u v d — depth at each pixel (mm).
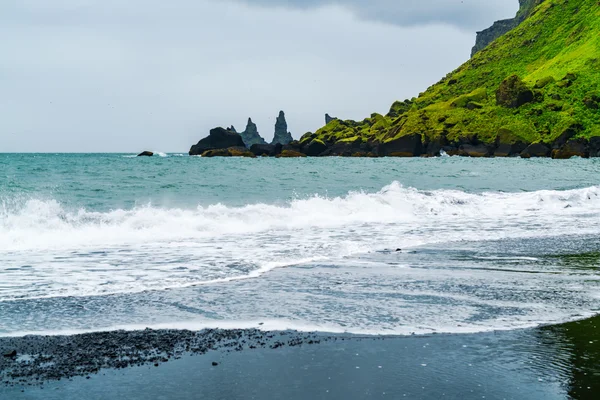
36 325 7340
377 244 14820
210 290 9367
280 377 5555
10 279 10102
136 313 7934
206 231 16781
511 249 14180
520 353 6270
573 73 143000
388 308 8258
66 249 13516
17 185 32344
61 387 5289
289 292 9242
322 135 154000
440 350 6379
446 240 15789
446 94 185750
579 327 7320
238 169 58812
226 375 5609
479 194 30203
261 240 15328
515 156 118875
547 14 198875
